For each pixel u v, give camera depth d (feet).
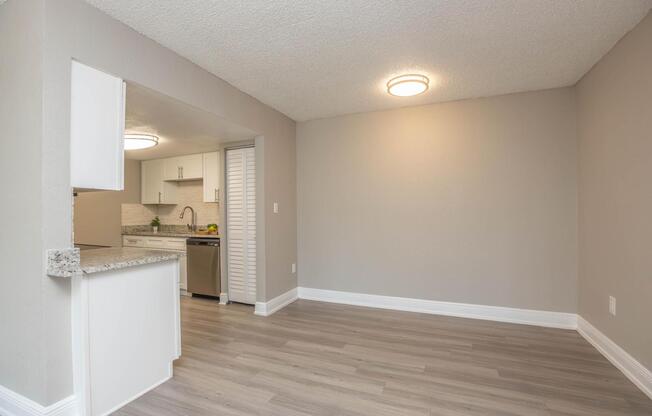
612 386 6.80
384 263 12.39
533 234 10.41
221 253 13.51
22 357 5.49
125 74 6.52
